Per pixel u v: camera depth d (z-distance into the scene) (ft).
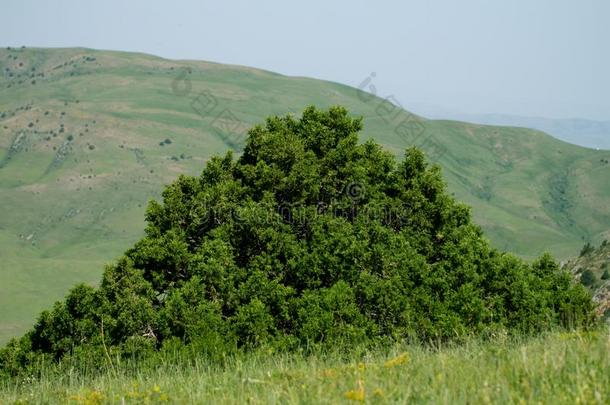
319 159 129.90
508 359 38.58
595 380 30.32
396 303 105.81
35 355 107.14
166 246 116.78
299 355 59.11
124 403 42.75
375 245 114.32
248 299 110.32
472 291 111.96
